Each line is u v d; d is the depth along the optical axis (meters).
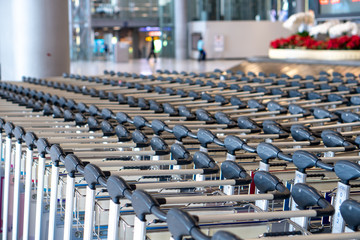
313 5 17.42
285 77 10.79
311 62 15.19
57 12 14.54
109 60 33.06
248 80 10.08
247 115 5.85
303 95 7.55
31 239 3.85
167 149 3.63
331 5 16.73
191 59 34.66
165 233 2.68
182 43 34.78
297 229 2.62
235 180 2.77
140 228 2.30
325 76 11.21
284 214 2.28
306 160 3.07
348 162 2.82
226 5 33.12
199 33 33.50
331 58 14.88
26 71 14.52
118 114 5.18
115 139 4.20
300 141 4.29
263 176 2.69
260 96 7.80
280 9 33.38
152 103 6.38
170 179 3.71
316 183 3.50
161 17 35.69
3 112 6.20
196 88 8.95
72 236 3.21
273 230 2.65
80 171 2.83
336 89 8.26
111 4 35.28
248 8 33.28
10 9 14.49
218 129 4.87
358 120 5.16
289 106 5.93
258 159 4.17
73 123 5.18
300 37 16.59
